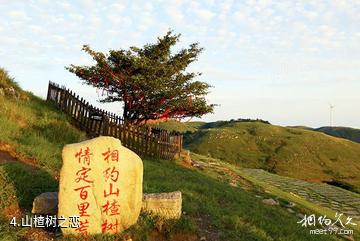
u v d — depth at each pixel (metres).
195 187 12.37
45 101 18.00
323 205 17.77
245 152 45.41
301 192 20.80
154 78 19.19
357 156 47.53
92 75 19.19
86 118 16.44
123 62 19.34
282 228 10.05
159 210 8.45
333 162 44.44
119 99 20.38
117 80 19.20
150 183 11.61
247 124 56.84
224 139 48.66
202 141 48.66
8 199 7.75
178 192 8.90
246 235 8.75
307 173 40.19
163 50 20.19
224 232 8.66
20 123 13.46
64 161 7.27
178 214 8.51
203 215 9.54
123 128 16.86
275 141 48.62
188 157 19.98
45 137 13.16
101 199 7.32
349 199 20.52
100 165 7.39
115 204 7.39
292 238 9.41
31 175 9.02
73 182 7.24
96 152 7.41
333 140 51.03
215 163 23.69
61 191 7.18
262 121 64.69
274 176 26.88
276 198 14.81
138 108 20.02
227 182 16.66
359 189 33.62
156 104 19.67
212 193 12.15
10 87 16.30
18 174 8.78
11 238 6.59
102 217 7.31
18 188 8.23
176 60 20.19
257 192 15.66
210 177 16.53
